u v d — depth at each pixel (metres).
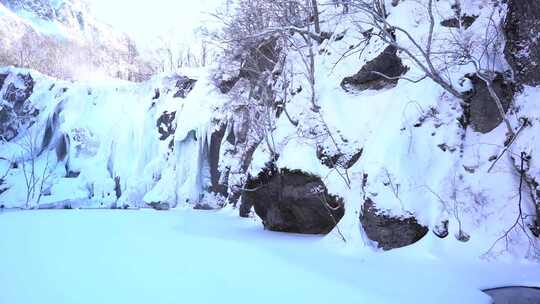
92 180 28.39
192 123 24.44
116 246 9.62
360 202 9.98
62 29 87.44
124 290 6.32
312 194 11.46
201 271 7.44
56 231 11.89
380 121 10.84
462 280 7.11
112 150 29.22
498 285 7.02
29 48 52.41
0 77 33.19
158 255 8.68
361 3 10.77
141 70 47.66
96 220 15.25
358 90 12.16
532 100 9.33
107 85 31.61
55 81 33.28
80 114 30.98
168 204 24.50
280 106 14.80
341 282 6.84
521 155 9.02
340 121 11.74
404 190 9.38
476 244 8.58
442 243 8.84
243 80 21.05
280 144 13.16
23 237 10.73
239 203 18.55
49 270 7.37
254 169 13.57
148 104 29.02
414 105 10.30
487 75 9.31
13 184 29.16
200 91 25.23
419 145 9.95
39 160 30.89
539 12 9.57
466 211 9.00
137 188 26.66
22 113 32.31
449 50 10.45
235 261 8.19
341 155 11.22
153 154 27.98
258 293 6.30
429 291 6.53
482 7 10.82
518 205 8.73
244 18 17.39
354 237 9.54
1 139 31.61
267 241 10.58
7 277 6.91
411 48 11.22
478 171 9.45
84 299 5.91
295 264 7.98
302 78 13.86
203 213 19.14
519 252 8.27
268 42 17.17
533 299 6.45
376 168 9.77
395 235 9.15
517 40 9.92
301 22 15.79
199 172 24.27
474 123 10.02
